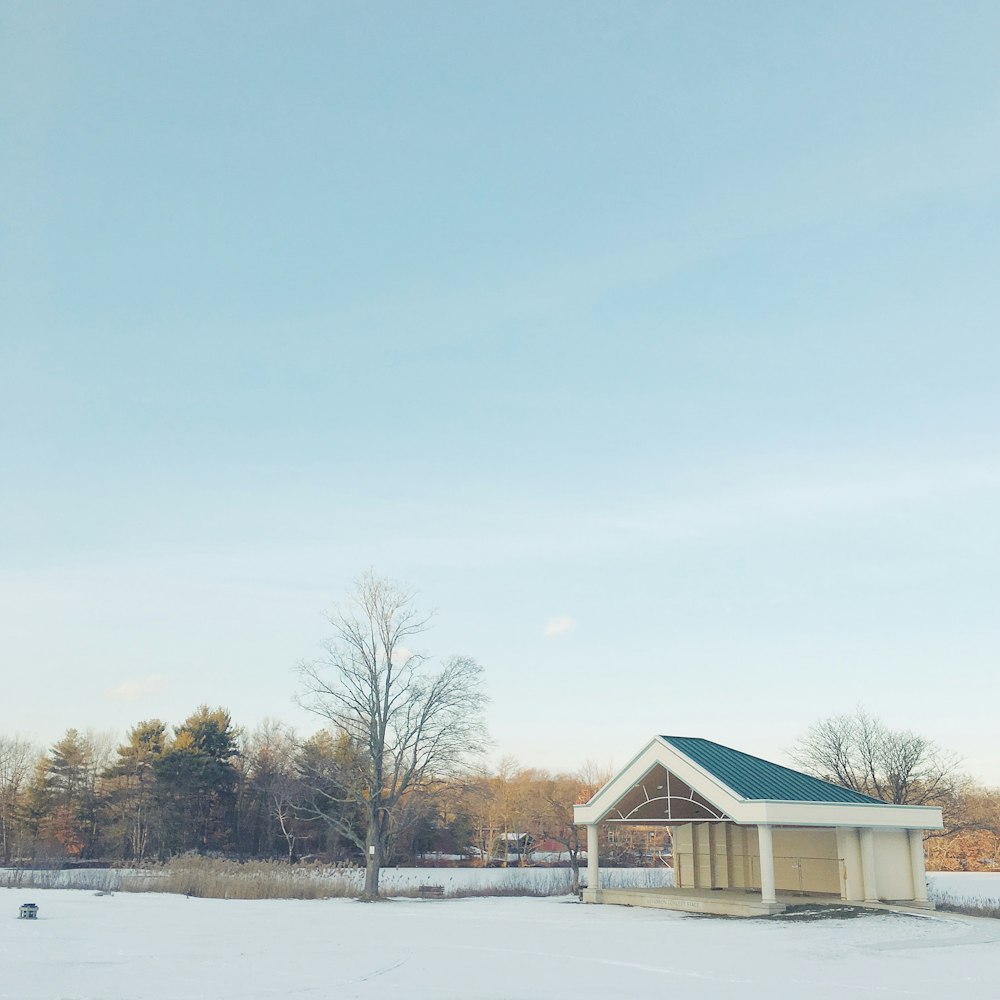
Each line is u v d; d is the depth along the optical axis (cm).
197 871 5281
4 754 11519
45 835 9844
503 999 1847
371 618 6247
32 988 1894
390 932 3144
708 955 2567
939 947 2734
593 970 2278
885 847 4019
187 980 2031
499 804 10725
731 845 4578
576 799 11269
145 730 10388
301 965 2306
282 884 5144
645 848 9450
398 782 5638
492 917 3728
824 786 4212
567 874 7569
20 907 3600
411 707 5634
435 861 9919
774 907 3647
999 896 5638
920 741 7312
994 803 8825
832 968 2320
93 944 2666
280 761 10150
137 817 9688
